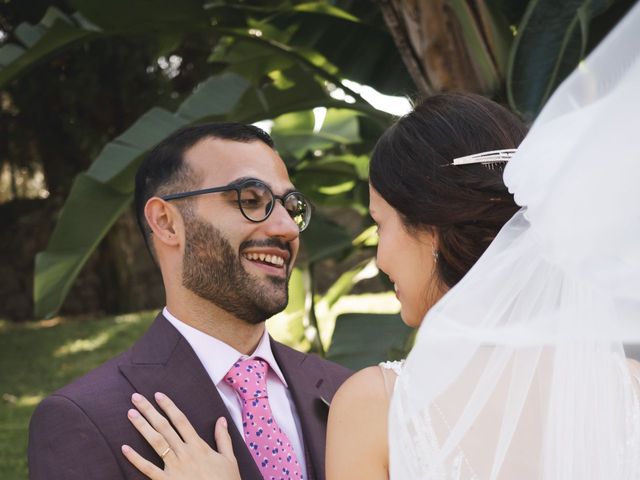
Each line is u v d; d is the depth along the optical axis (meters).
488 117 1.53
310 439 2.01
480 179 1.48
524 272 1.42
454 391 1.42
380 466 1.47
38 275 3.97
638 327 1.40
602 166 1.29
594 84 1.33
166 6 3.89
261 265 1.95
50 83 11.22
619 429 1.41
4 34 8.74
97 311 13.98
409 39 3.62
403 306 1.59
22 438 7.12
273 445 1.93
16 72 4.02
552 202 1.33
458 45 3.53
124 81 11.30
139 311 13.89
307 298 5.48
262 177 1.96
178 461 1.78
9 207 14.47
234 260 1.93
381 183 1.54
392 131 1.57
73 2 3.80
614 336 1.40
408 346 3.95
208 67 11.37
